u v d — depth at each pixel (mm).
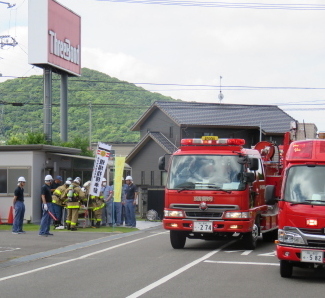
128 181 25656
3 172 26266
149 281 11000
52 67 42531
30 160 26094
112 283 10789
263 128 52375
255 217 16812
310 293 9938
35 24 40938
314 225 10805
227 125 50969
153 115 53531
